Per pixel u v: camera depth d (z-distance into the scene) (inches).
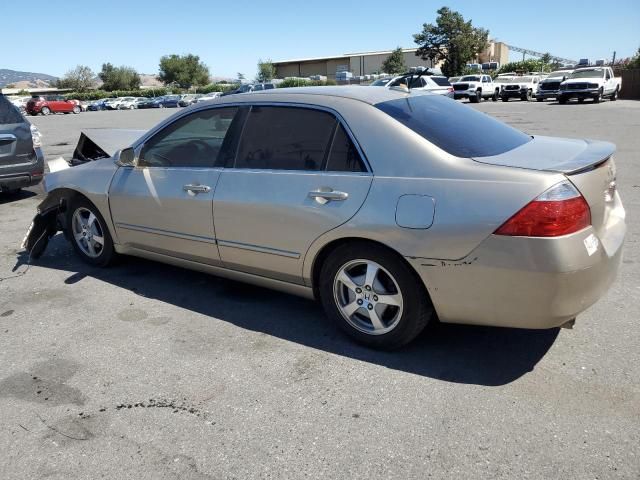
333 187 127.0
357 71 3430.1
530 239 105.2
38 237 200.7
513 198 107.0
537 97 1306.6
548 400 110.3
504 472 91.8
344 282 131.8
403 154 121.0
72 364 131.6
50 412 113.0
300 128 137.6
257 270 147.3
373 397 114.0
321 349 134.8
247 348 136.6
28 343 142.9
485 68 2449.6
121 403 115.3
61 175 194.4
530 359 126.0
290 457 97.6
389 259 121.6
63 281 186.7
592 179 112.3
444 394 114.0
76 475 95.2
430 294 118.2
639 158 393.7
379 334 129.8
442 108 143.6
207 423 107.8
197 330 147.3
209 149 154.6
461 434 101.4
